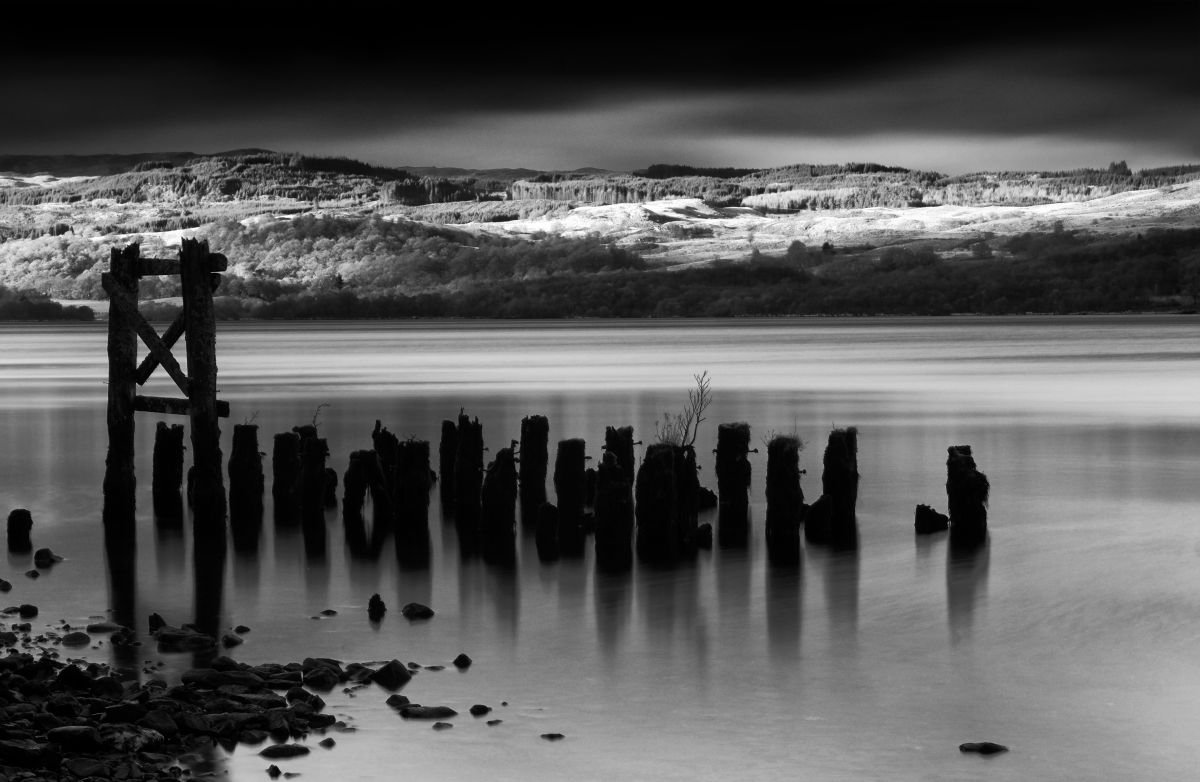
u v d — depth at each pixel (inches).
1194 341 6486.2
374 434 1216.2
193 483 1059.9
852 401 2669.8
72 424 2082.9
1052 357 4825.3
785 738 605.3
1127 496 1327.5
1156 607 851.4
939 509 1225.4
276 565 965.8
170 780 515.2
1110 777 560.4
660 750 588.4
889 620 817.5
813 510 1061.1
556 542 1016.2
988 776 562.3
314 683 659.4
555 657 730.2
